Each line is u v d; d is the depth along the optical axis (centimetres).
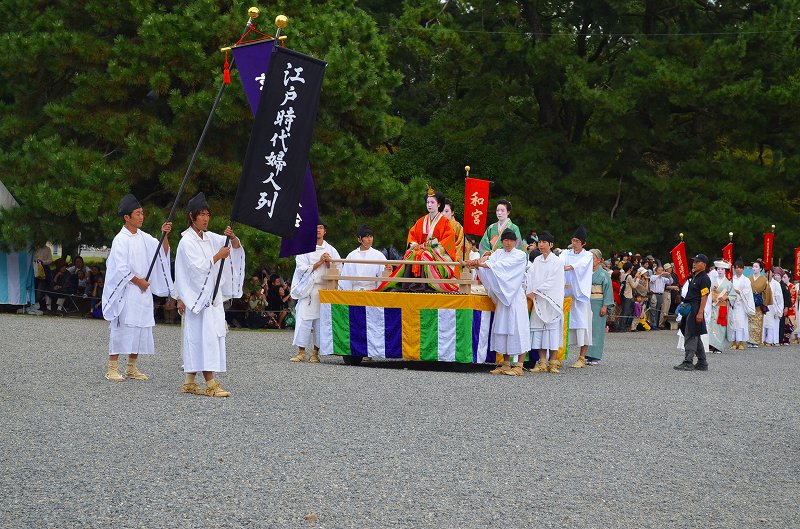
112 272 1077
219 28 2059
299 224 1236
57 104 2095
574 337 1523
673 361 1688
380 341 1403
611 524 601
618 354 1820
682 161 3203
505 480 694
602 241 2972
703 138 3231
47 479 655
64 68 2119
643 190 3106
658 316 2739
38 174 2044
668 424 942
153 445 760
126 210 1087
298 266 1414
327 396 1024
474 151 3095
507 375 1332
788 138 3136
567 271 1512
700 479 724
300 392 1047
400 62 3300
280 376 1180
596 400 1081
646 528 596
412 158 3044
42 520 569
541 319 1396
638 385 1253
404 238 2284
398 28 3086
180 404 939
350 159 2212
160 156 2019
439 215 1456
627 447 824
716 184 3027
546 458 768
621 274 2634
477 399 1046
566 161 3238
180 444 766
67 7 2152
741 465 775
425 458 750
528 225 3059
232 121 2048
